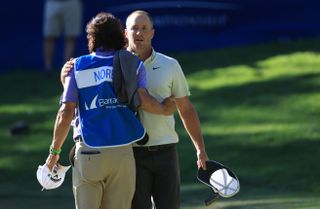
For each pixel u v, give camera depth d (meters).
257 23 62.25
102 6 60.09
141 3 60.53
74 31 58.66
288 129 47.06
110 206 20.73
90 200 20.52
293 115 49.12
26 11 61.25
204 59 60.16
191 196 37.00
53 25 58.94
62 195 38.75
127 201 20.75
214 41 62.19
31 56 61.75
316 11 61.97
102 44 20.81
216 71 57.69
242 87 54.34
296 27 62.16
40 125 51.62
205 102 52.38
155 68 22.36
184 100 22.67
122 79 20.38
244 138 46.44
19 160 46.19
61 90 57.47
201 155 22.36
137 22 22.23
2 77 60.88
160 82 22.34
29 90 57.97
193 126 22.66
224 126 48.69
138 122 20.47
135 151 22.22
